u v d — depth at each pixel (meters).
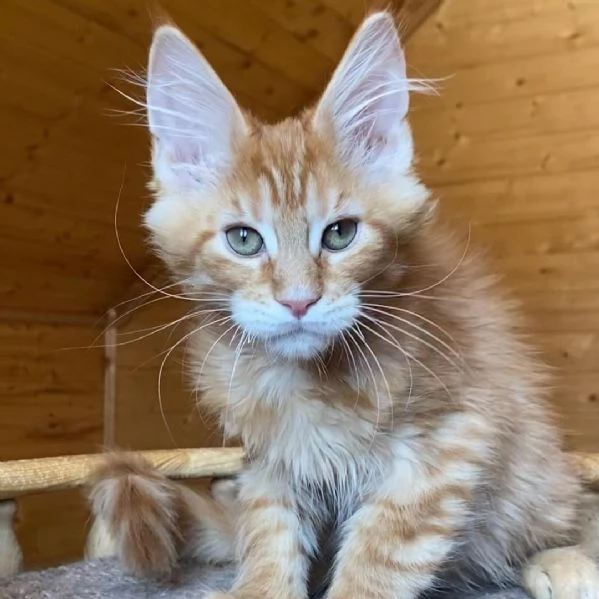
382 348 0.26
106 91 0.46
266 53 0.53
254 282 0.26
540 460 0.30
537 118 0.65
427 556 0.25
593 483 0.34
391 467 0.26
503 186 0.66
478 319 0.29
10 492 0.30
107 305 0.65
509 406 0.29
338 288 0.26
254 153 0.27
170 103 0.28
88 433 0.66
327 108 0.28
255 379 0.27
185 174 0.28
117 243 0.58
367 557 0.25
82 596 0.29
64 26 0.41
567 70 0.63
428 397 0.26
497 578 0.30
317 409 0.26
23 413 0.61
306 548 0.28
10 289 0.57
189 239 0.27
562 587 0.27
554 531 0.31
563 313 0.65
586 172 0.63
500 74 0.65
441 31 0.66
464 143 0.67
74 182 0.51
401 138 0.28
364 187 0.27
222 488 0.37
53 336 0.63
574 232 0.64
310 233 0.26
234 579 0.30
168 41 0.28
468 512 0.26
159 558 0.30
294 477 0.28
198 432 0.66
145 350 0.66
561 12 0.63
